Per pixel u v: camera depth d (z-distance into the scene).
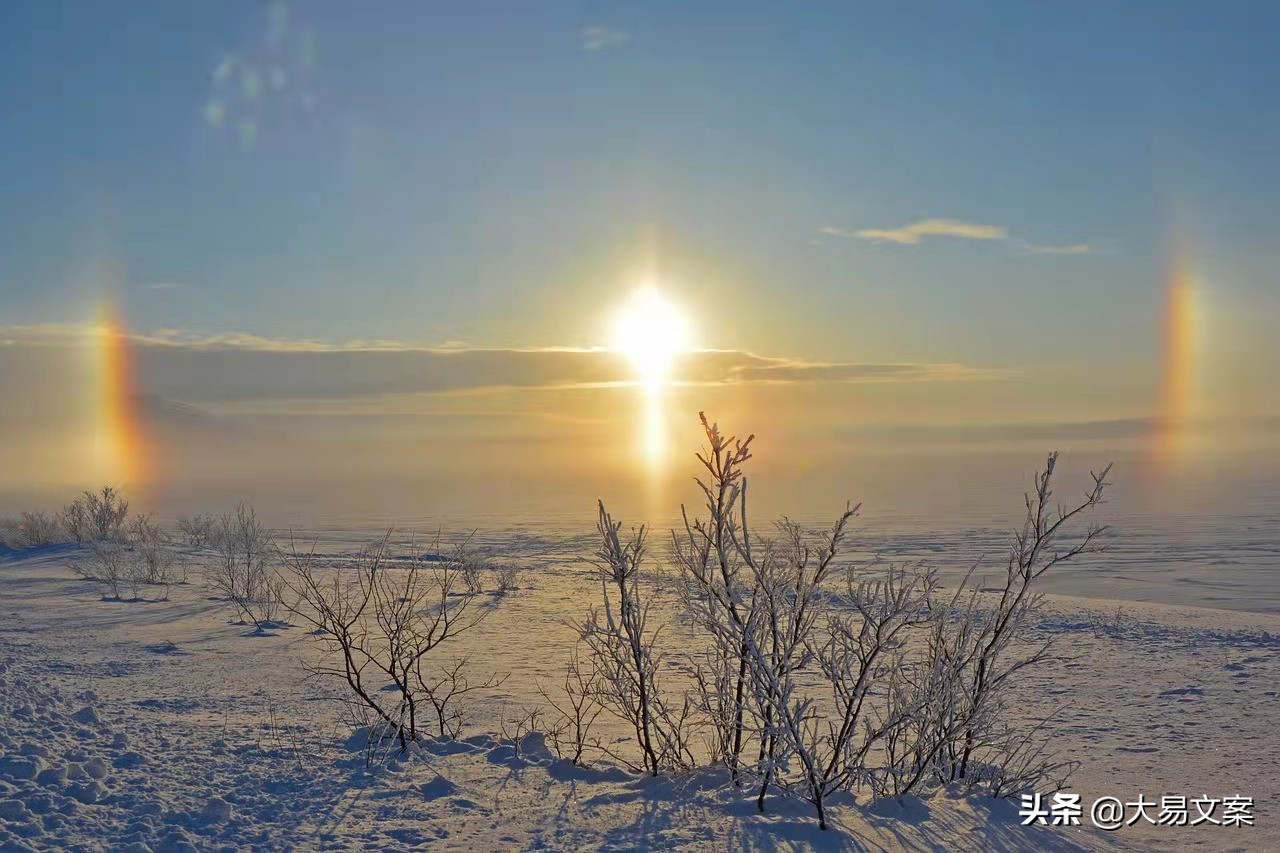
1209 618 17.41
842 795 6.19
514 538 58.81
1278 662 12.99
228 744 6.99
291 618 16.19
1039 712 10.27
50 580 22.55
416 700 9.71
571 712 9.56
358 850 4.94
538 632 15.29
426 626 15.47
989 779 6.85
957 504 127.00
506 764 6.74
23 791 5.39
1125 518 99.44
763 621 6.37
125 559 25.06
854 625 8.67
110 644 13.23
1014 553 7.03
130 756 6.36
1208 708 10.36
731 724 6.49
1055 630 15.90
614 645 7.33
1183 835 6.15
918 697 6.52
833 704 10.10
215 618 16.28
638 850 5.02
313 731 7.66
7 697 7.81
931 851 5.20
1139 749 8.69
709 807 5.79
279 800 5.68
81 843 4.74
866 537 63.50
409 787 6.02
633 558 6.90
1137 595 35.06
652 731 8.73
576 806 5.75
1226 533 78.12
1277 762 8.20
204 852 4.77
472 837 5.18
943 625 6.74
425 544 45.84
